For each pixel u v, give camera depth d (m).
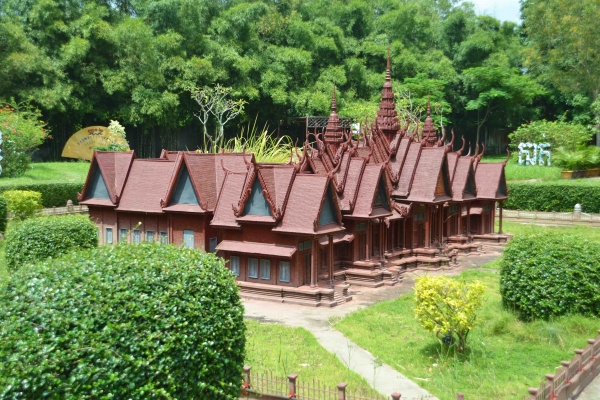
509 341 23.77
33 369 11.67
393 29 106.94
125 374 12.97
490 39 106.69
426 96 90.88
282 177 32.41
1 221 41.88
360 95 96.25
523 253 26.03
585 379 19.30
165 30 79.88
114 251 16.14
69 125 77.56
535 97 107.56
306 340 24.36
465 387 19.39
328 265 32.88
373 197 36.12
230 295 16.58
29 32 72.06
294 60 84.94
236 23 82.69
